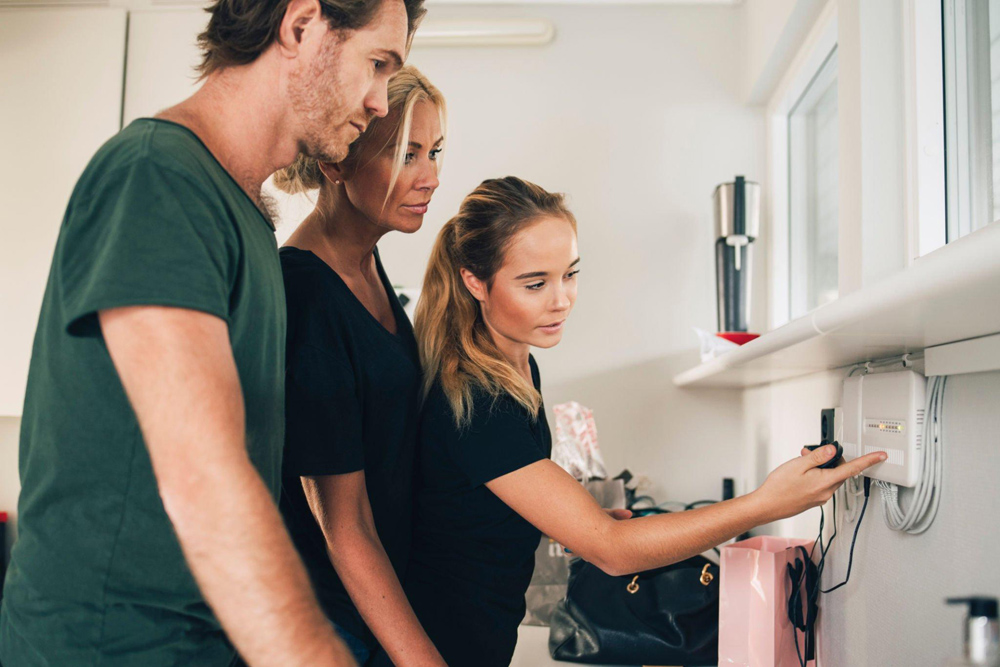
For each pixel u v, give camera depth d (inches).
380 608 39.6
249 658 23.4
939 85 54.2
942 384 40.6
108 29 101.4
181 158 26.8
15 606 28.7
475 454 42.4
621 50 106.4
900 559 45.1
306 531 44.4
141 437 27.1
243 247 28.9
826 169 89.7
